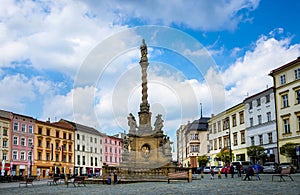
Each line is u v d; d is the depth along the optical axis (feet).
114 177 97.09
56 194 65.26
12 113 217.36
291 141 163.43
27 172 223.92
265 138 184.44
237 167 134.82
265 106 185.88
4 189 93.71
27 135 228.02
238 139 212.23
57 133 254.27
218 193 55.67
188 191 61.57
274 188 62.69
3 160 206.08
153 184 87.71
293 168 136.36
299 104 159.84
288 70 168.14
